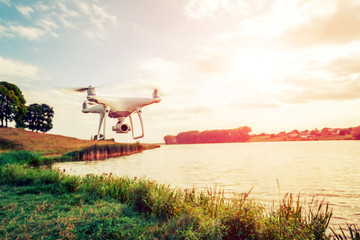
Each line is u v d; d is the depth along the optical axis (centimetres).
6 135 4459
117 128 416
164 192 654
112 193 783
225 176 1677
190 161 3105
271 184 1345
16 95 6078
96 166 2359
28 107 6912
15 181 962
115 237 405
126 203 673
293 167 2267
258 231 389
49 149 4012
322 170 2011
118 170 2036
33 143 4334
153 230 439
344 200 955
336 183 1379
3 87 5444
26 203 638
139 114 434
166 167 2317
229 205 489
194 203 566
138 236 402
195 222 447
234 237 408
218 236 381
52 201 661
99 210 566
